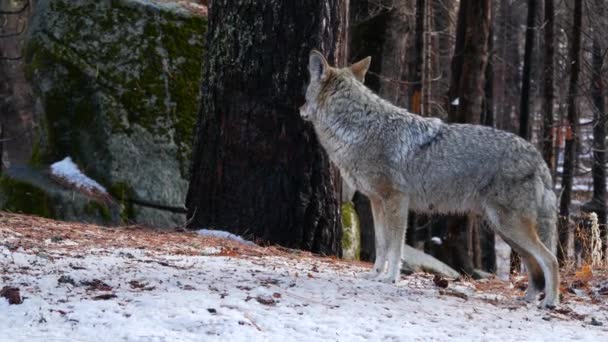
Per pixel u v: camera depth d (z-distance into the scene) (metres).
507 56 51.78
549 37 28.06
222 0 13.87
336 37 13.77
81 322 7.02
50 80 17.80
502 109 51.03
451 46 40.38
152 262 9.89
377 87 26.08
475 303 9.44
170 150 17.69
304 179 13.75
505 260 34.62
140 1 18.25
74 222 15.05
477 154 9.95
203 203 14.30
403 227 10.27
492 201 9.89
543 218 9.90
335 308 8.19
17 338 6.61
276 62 13.60
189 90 18.02
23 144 37.66
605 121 28.70
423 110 28.62
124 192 17.16
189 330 6.98
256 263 10.81
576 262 16.08
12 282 8.21
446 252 24.91
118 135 17.39
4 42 37.41
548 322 8.66
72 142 17.92
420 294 9.52
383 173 10.27
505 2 47.00
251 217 13.85
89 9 18.06
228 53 13.82
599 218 28.97
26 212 16.72
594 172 29.42
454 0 37.75
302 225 13.77
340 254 14.28
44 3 18.33
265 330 7.17
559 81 34.41
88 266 9.27
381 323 7.75
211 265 10.07
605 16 31.77
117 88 17.64
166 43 18.05
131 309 7.43
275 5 13.52
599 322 8.85
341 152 10.55
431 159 10.09
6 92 36.47
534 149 9.99
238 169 13.90
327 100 10.59
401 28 26.72
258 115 13.73
